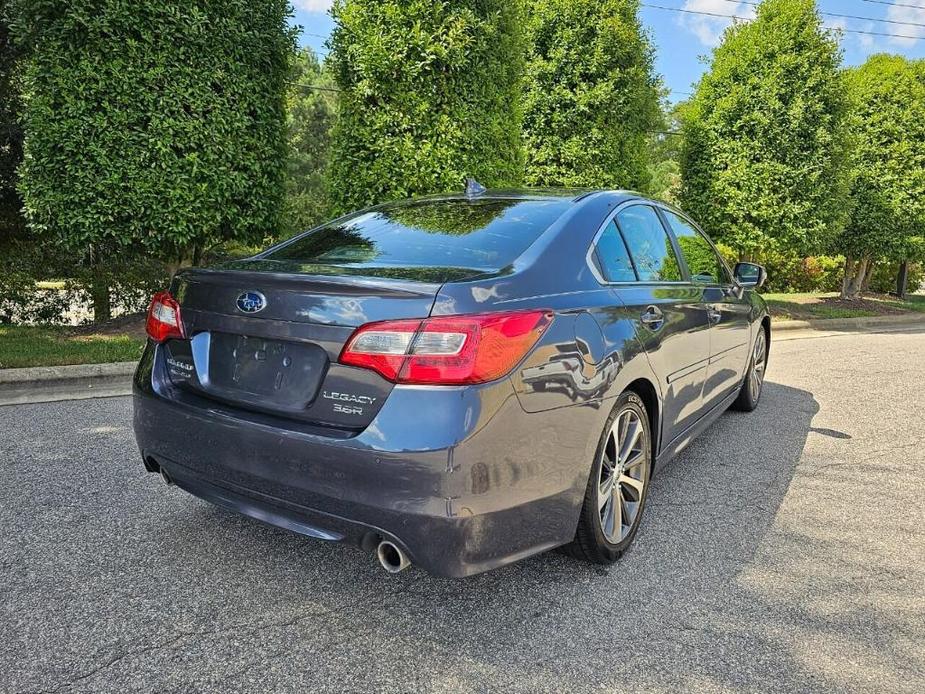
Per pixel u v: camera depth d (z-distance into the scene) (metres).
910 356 8.63
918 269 21.89
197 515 3.08
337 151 8.00
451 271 2.26
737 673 2.08
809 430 4.91
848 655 2.20
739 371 4.70
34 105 6.32
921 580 2.71
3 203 8.62
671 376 3.14
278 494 2.15
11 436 4.12
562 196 3.10
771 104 11.66
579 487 2.39
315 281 2.13
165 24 6.50
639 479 2.92
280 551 2.77
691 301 3.47
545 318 2.22
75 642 2.12
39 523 2.95
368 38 7.48
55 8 6.26
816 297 16.94
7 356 5.92
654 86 12.33
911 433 4.88
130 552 2.72
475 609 2.39
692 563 2.80
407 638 2.21
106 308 8.43
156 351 2.64
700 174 12.75
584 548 2.62
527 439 2.12
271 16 7.25
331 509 2.06
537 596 2.49
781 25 11.73
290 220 8.07
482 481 1.99
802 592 2.59
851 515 3.36
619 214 3.11
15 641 2.12
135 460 3.75
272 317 2.20
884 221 14.94
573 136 10.89
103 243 7.10
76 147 6.39
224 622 2.26
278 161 7.51
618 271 2.90
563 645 2.20
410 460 1.93
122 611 2.31
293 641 2.17
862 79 15.19
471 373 1.96
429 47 7.50
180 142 6.69
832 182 12.09
